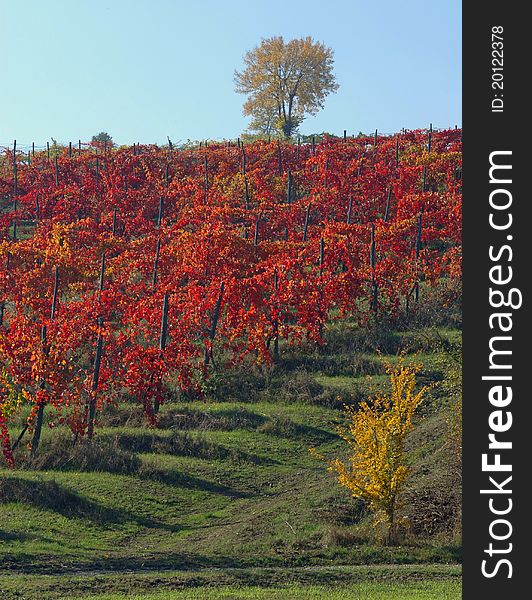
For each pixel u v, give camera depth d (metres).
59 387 38.16
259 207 68.69
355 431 28.52
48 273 51.38
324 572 24.08
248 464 36.56
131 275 55.97
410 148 81.00
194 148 92.75
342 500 30.72
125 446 37.75
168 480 33.97
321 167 76.38
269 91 121.75
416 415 39.78
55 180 80.50
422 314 54.06
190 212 66.81
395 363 47.50
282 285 51.25
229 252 54.75
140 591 21.77
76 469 34.81
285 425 40.78
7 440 35.34
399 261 57.69
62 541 27.03
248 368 48.44
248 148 85.81
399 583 22.83
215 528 29.70
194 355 49.97
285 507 30.86
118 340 45.31
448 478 30.39
